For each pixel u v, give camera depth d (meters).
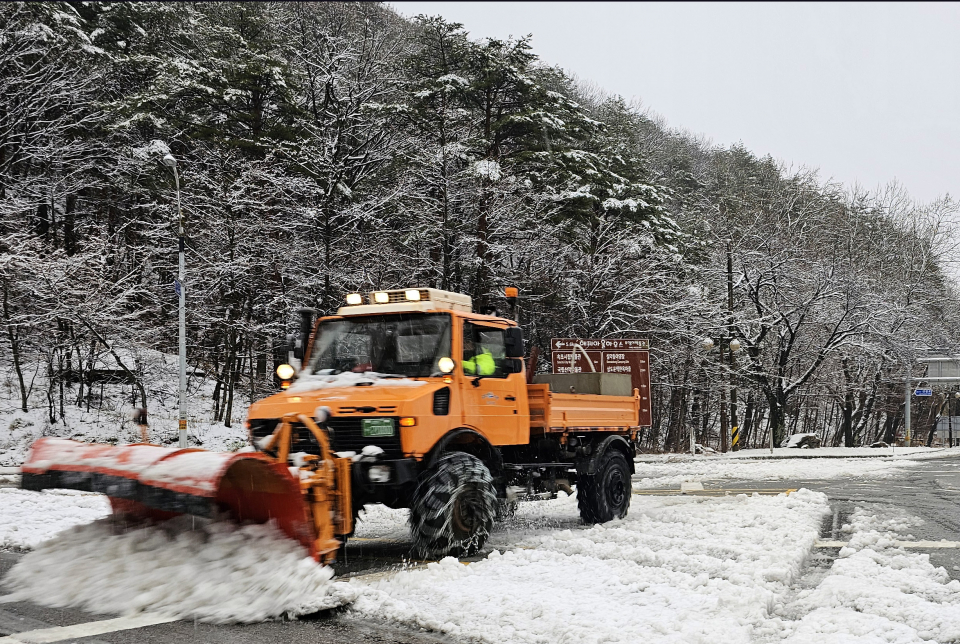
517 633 5.21
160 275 30.88
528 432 9.70
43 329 27.25
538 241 32.81
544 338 34.28
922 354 45.47
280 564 5.93
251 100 31.48
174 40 35.69
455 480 8.03
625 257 35.19
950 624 5.50
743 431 53.47
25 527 9.66
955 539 9.71
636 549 8.19
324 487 6.62
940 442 65.38
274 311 30.06
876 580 6.90
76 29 29.55
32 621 5.49
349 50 33.72
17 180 29.25
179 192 25.97
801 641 5.05
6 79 28.91
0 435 25.52
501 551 8.58
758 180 51.38
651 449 46.94
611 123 48.09
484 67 31.55
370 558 8.35
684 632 5.18
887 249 46.28
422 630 5.40
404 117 31.03
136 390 29.62
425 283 31.09
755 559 8.06
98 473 6.38
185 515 6.48
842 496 14.89
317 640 5.14
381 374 8.70
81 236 30.61
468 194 31.11
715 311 38.19
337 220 30.06
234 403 32.97
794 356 43.94
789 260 40.50
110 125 29.58
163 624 5.43
